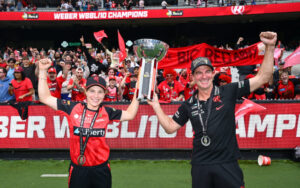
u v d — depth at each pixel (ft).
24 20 77.10
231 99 8.08
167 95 21.42
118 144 18.57
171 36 90.38
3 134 18.76
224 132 7.84
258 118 17.88
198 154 8.00
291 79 21.31
